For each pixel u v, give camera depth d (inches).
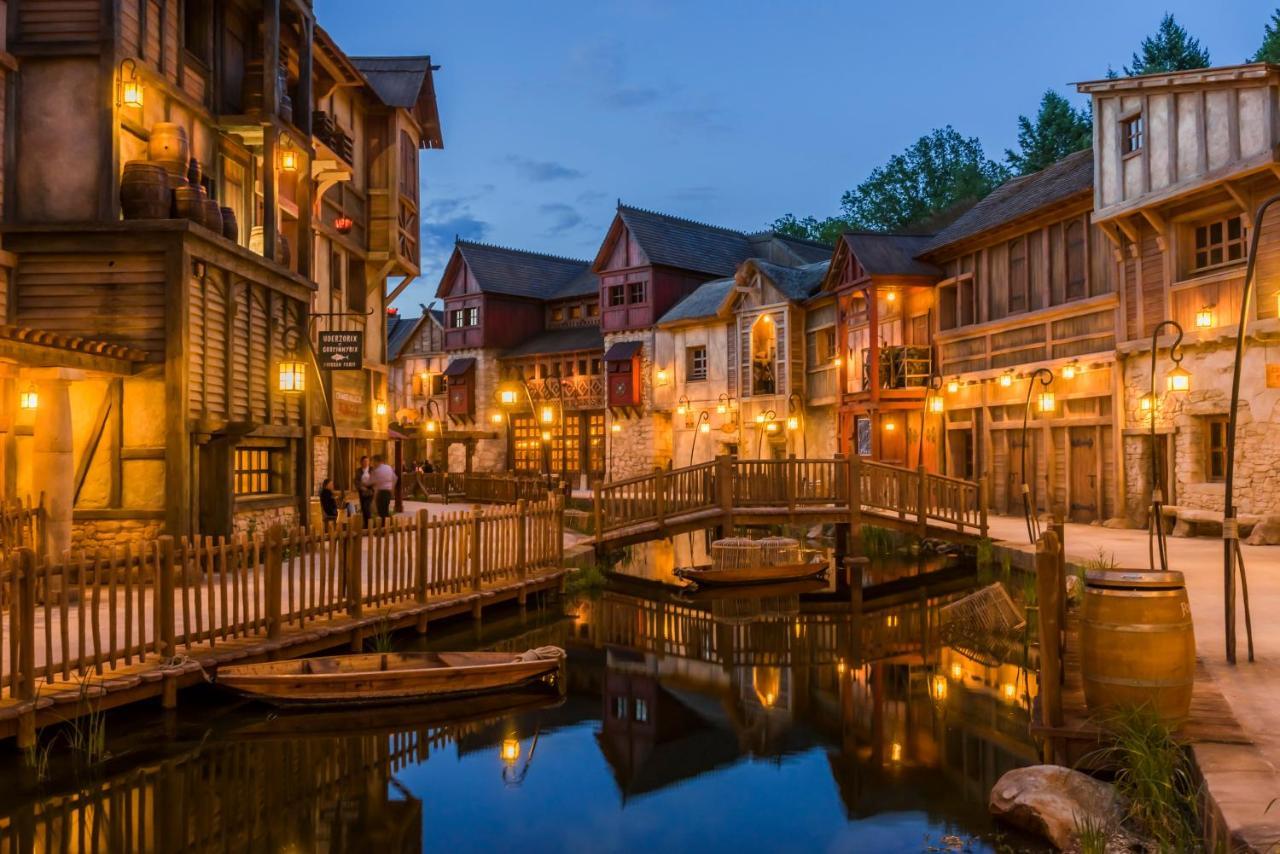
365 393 1029.2
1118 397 856.3
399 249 1046.4
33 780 297.7
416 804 296.8
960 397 1090.1
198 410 573.3
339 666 396.5
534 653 420.2
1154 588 260.7
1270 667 327.6
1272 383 693.9
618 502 778.8
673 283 1641.2
